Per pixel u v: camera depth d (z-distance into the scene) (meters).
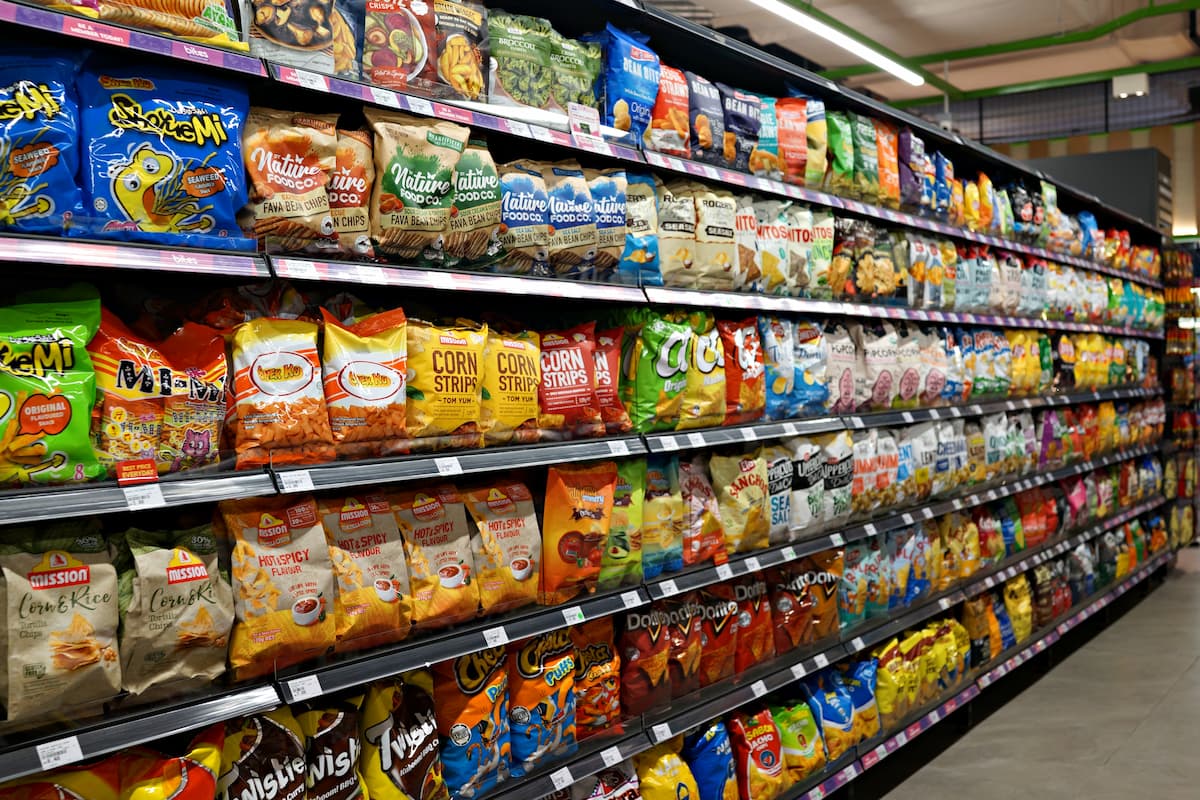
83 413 1.72
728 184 3.32
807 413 3.63
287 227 2.03
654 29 3.04
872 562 4.00
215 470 1.93
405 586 2.26
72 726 1.71
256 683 1.96
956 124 13.12
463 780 2.40
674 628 3.07
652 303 3.00
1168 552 7.79
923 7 9.56
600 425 2.75
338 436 2.11
